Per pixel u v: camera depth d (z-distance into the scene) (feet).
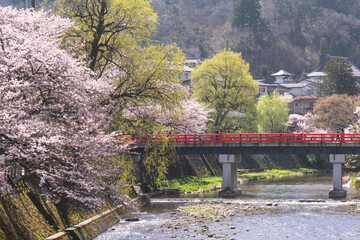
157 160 111.45
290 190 190.80
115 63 98.22
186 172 220.43
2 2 474.08
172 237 84.64
